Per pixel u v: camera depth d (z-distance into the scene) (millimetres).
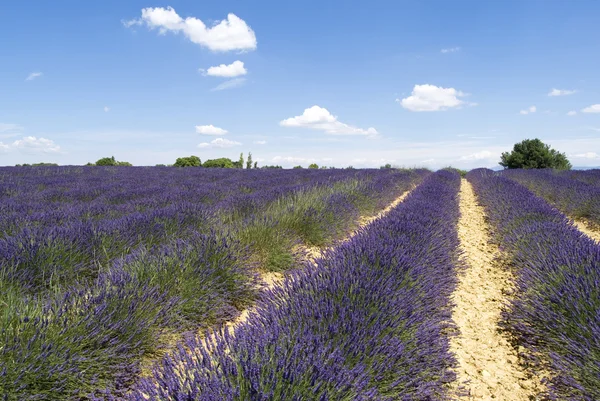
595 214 8422
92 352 2371
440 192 10211
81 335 2383
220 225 5098
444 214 7094
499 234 6871
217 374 1741
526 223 6293
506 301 4105
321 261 3600
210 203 8445
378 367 2043
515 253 5344
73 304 2711
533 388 2555
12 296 2760
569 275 3385
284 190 9438
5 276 3182
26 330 2293
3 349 2135
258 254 4832
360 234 4805
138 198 8273
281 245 4988
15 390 2010
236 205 7090
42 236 4012
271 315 2486
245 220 5547
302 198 7352
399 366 2172
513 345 3160
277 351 1912
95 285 3139
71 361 2219
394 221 5340
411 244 4305
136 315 2766
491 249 6477
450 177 18531
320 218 6383
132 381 2463
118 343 2527
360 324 2320
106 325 2561
